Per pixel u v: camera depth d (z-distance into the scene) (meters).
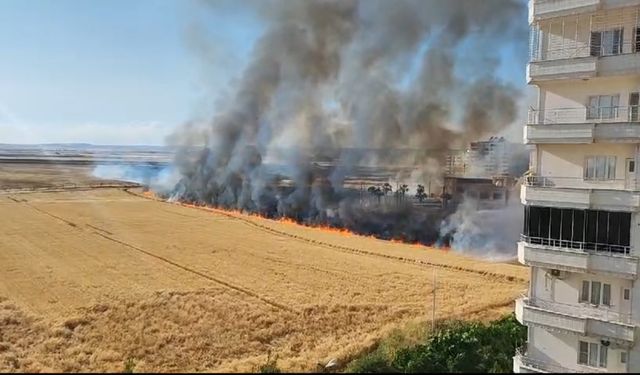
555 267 20.45
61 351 27.19
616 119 19.72
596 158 20.22
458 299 38.38
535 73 20.88
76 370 24.77
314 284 42.25
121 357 26.59
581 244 20.19
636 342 18.81
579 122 20.36
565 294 20.83
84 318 31.92
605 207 19.52
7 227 59.62
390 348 27.12
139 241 56.38
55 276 41.31
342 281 43.50
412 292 40.47
